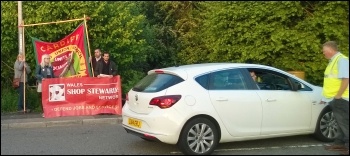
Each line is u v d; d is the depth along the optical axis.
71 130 10.01
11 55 13.59
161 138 7.05
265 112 7.68
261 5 13.98
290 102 7.92
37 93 12.84
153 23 18.42
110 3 14.61
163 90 7.25
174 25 18.44
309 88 8.30
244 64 7.97
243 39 14.05
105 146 8.27
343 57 7.27
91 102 11.57
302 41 13.34
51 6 13.12
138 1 18.34
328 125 8.30
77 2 13.38
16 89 12.90
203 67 7.67
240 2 14.45
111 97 11.71
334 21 13.38
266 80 7.98
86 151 7.86
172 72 7.50
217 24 14.58
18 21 12.52
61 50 12.74
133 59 14.26
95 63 12.34
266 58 13.86
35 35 13.20
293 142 8.38
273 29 13.65
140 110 7.52
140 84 7.95
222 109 7.36
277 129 7.80
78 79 11.48
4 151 7.90
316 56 13.62
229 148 7.92
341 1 13.47
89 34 13.38
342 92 7.17
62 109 11.38
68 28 13.26
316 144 8.20
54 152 7.80
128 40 13.46
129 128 7.73
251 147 8.00
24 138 9.11
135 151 7.84
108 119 11.02
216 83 7.52
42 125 10.52
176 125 7.02
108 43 13.57
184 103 7.13
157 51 16.67
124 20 13.99
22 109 12.27
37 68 12.01
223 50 14.48
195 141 7.20
